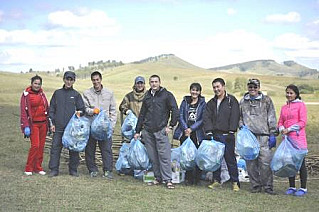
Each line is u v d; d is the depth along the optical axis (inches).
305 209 241.1
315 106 1376.7
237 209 237.9
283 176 271.3
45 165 360.5
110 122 311.7
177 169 302.2
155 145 295.7
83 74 7672.2
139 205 240.5
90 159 322.7
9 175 310.0
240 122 285.1
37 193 260.1
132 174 330.6
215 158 277.7
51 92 1859.0
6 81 2388.0
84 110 316.8
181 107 303.3
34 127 314.0
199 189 286.0
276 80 4714.6
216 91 283.9
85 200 247.6
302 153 264.7
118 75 6176.2
